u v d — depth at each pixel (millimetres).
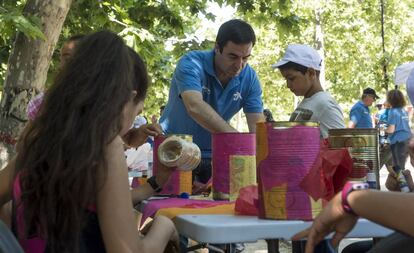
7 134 6312
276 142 1655
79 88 1688
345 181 1880
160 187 2299
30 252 1718
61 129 1660
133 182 2854
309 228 1525
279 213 1657
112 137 1672
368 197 1370
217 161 2311
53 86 1731
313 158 1657
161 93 14289
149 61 8562
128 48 1821
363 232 1661
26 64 6355
